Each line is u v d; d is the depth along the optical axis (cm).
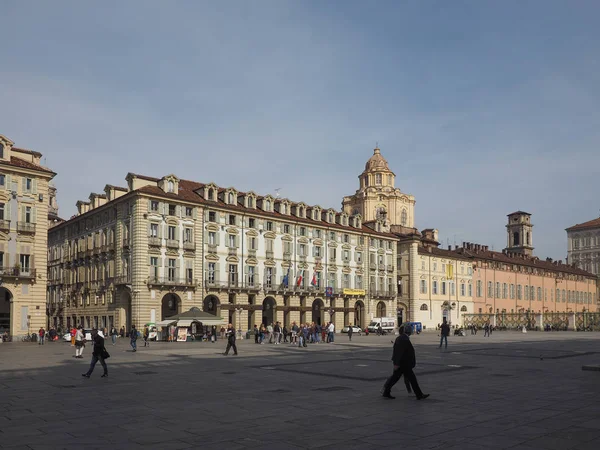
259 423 1409
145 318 7206
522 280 14162
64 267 9275
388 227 11056
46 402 1756
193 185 8550
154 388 2088
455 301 12044
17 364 3186
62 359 3581
